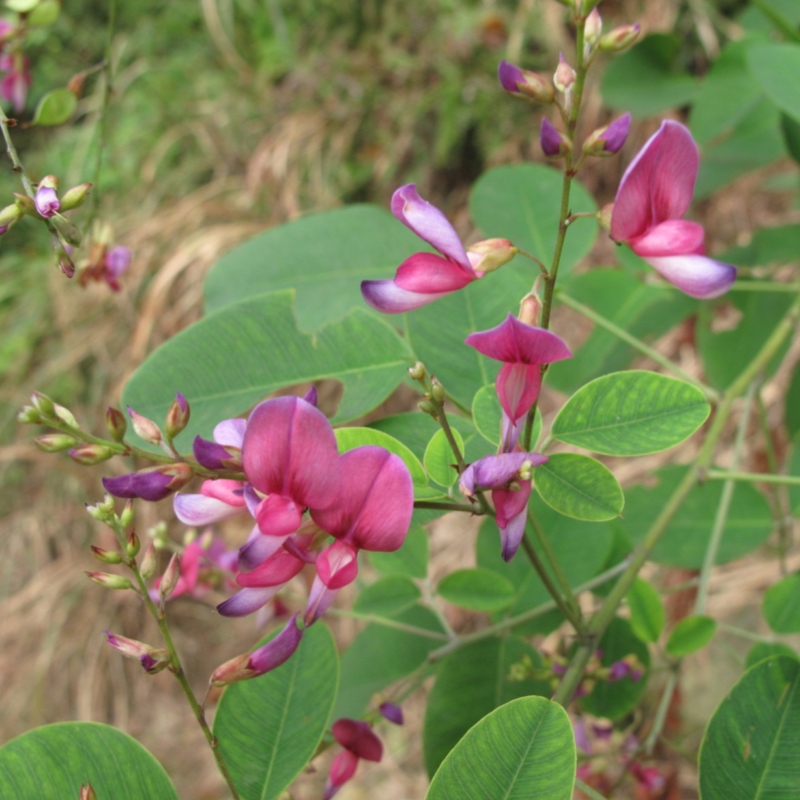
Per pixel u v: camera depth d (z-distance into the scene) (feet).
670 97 0.70
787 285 0.57
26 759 0.32
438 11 1.17
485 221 0.52
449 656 0.45
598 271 0.56
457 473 0.34
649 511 0.53
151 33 1.36
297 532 0.31
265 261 0.52
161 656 0.31
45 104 0.48
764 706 0.34
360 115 1.17
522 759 0.30
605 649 0.46
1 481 1.22
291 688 0.37
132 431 0.40
